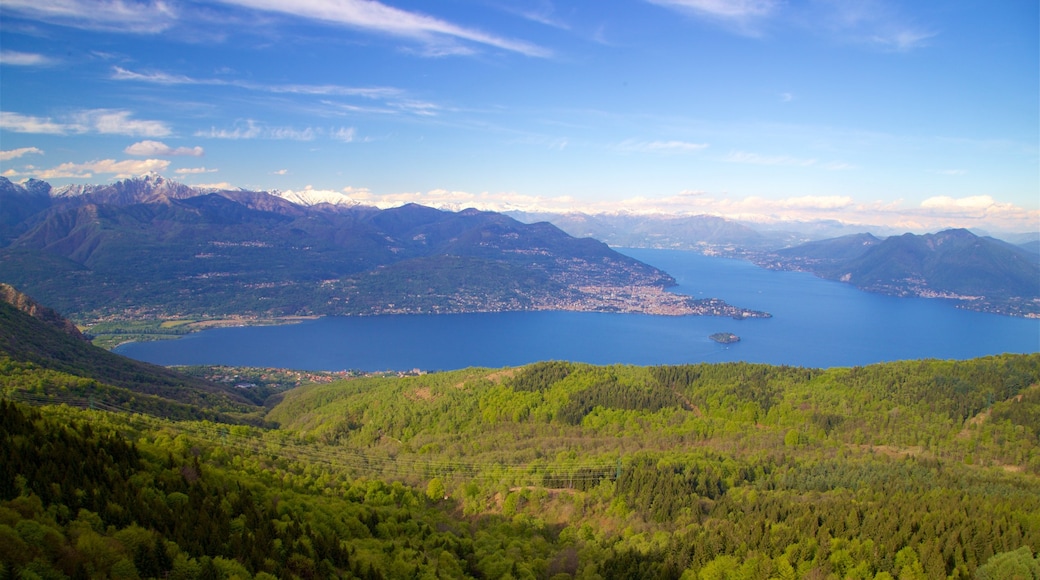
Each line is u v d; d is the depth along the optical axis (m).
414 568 91.12
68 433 85.94
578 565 107.56
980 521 99.62
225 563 70.81
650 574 100.88
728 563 98.44
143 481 83.31
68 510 68.88
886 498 119.62
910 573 89.38
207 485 91.69
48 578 58.25
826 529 103.25
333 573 80.56
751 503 122.56
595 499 136.88
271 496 100.06
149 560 66.25
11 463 71.31
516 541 116.88
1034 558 88.31
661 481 134.75
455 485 150.75
